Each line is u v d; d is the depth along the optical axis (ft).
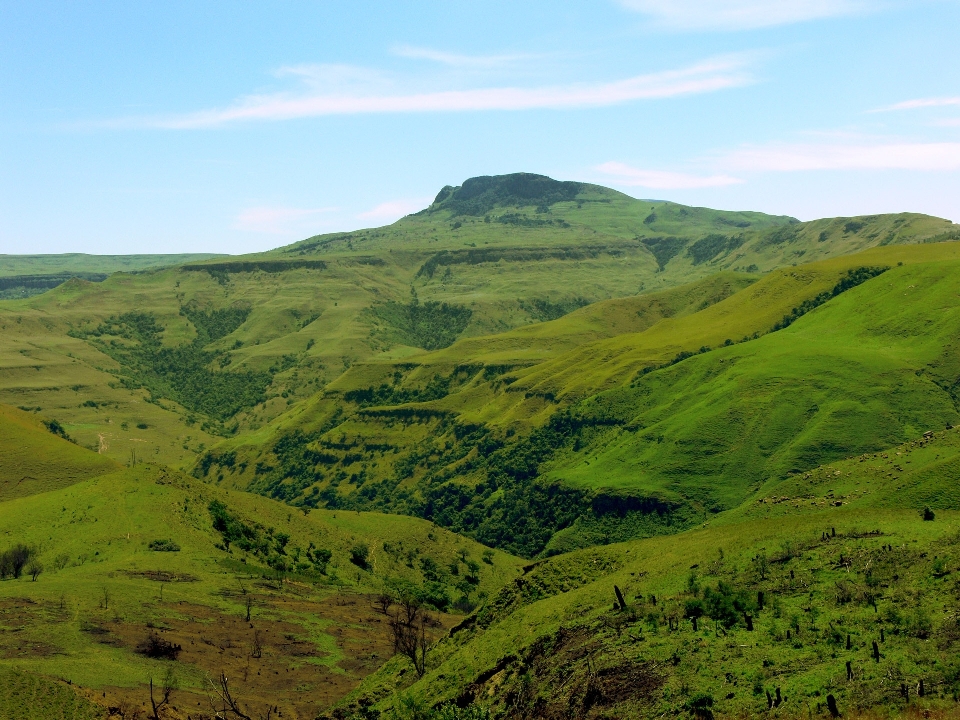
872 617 156.87
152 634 304.91
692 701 144.25
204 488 572.92
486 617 259.80
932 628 147.13
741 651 156.46
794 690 138.21
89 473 654.53
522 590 261.03
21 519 482.28
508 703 180.86
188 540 466.29
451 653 246.68
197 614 346.95
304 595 424.87
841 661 143.13
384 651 336.90
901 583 167.53
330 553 529.04
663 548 254.47
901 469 401.70
